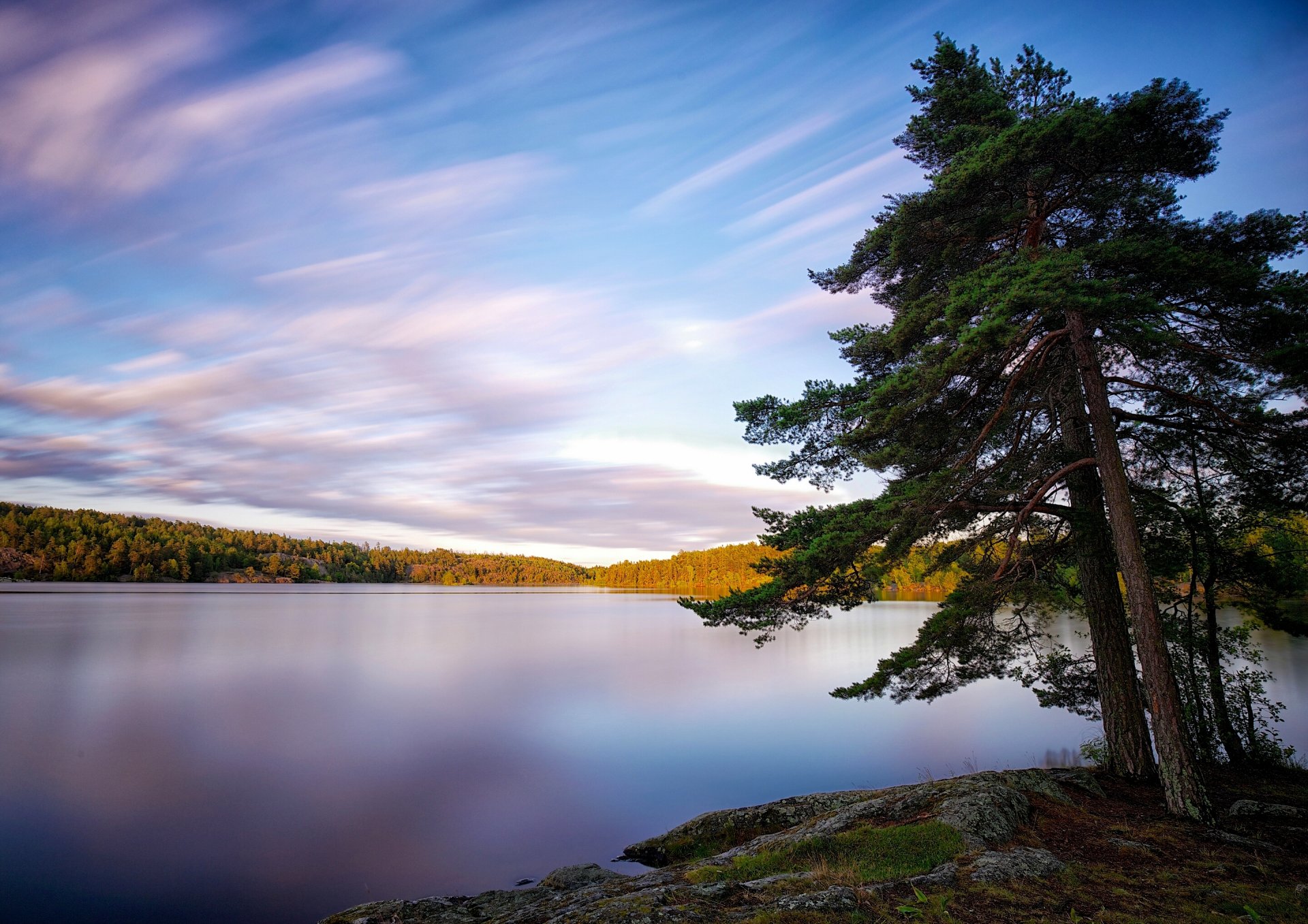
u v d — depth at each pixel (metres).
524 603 135.50
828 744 22.36
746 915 5.61
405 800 16.89
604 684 35.06
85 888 11.96
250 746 21.91
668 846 11.78
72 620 68.25
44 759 19.92
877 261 10.79
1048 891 5.81
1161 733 8.16
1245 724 12.77
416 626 72.56
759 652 49.28
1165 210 9.71
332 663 42.22
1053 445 10.15
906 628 68.25
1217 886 5.92
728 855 8.12
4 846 13.79
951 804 7.91
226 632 60.41
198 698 29.88
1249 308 8.22
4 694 30.14
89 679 34.59
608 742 22.80
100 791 17.22
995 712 27.39
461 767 19.92
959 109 9.88
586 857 13.40
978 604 9.71
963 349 7.66
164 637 54.16
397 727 24.94
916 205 9.43
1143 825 7.65
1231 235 8.97
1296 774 11.28
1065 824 7.77
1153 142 8.38
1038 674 11.92
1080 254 7.72
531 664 42.69
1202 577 12.49
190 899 11.56
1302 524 11.44
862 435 9.06
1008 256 9.76
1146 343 8.52
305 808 16.23
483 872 12.77
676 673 38.84
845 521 8.95
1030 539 10.77
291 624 70.38
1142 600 8.34
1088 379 8.97
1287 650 34.41
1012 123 9.61
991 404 10.55
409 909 8.54
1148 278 8.34
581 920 5.82
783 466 10.77
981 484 10.00
